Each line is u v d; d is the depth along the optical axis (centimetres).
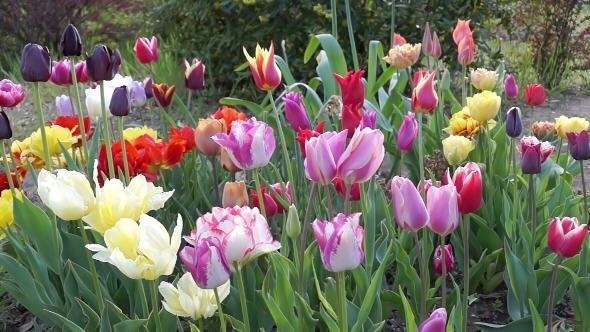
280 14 682
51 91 716
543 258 293
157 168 298
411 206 196
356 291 254
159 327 212
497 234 326
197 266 171
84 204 194
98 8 923
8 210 275
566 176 357
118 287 296
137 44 385
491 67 759
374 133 183
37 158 319
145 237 179
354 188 255
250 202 294
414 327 196
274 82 265
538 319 221
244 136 211
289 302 227
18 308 338
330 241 168
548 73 793
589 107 711
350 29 427
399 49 374
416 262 316
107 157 265
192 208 329
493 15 770
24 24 892
